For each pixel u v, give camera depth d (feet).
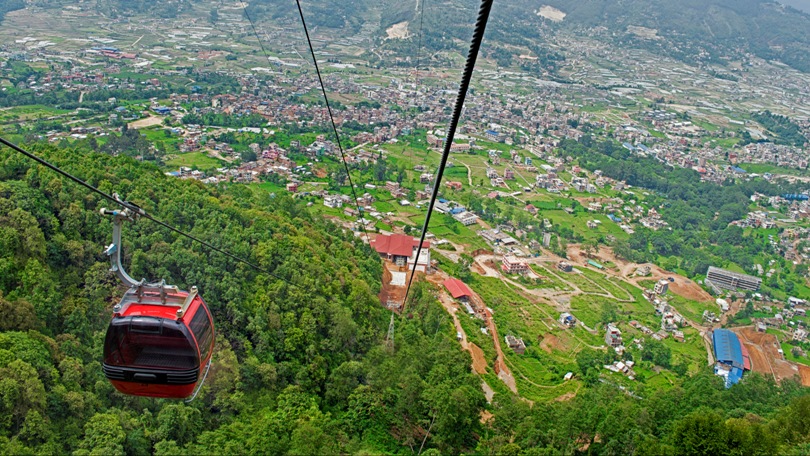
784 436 213.25
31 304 197.98
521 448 213.05
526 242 593.83
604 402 247.09
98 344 204.23
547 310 442.50
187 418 189.16
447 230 579.89
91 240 251.60
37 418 159.02
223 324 240.94
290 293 266.16
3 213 227.81
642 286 532.73
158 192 313.32
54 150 319.27
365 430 226.38
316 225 426.10
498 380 305.94
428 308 349.61
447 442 217.77
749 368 401.70
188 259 253.85
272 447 188.96
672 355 396.98
